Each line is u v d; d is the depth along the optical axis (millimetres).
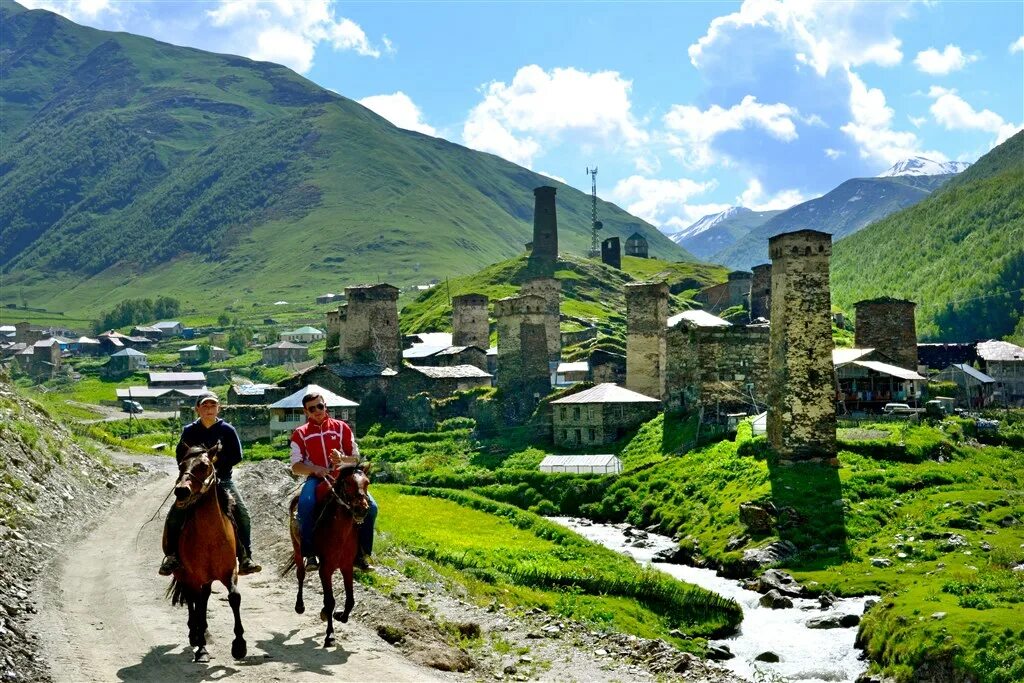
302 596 24156
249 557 20688
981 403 119812
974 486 66438
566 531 54594
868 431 78375
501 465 99188
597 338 178750
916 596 39156
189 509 19250
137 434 149375
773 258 74062
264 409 125250
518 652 26297
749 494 66500
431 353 157000
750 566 55188
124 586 25359
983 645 32094
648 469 82625
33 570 25547
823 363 72250
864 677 33406
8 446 37312
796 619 43062
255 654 19953
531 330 123375
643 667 26938
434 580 32688
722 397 93375
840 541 57562
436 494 72000
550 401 111125
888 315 112938
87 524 34969
